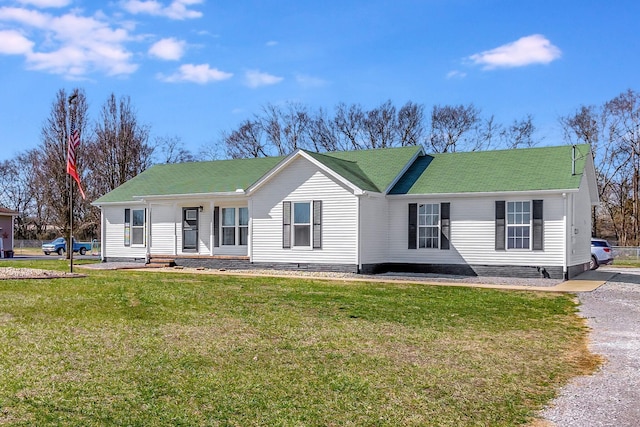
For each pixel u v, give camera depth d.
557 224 20.69
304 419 6.08
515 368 8.22
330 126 55.03
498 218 21.56
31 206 67.81
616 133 47.75
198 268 24.78
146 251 26.88
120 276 20.20
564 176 21.19
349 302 14.23
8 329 10.12
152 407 6.32
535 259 20.98
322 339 9.86
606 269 28.00
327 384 7.26
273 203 23.64
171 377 7.43
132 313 12.06
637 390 7.22
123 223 28.58
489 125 51.62
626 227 48.62
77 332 10.02
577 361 8.71
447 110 51.91
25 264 27.05
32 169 65.25
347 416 6.19
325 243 22.55
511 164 23.23
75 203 45.34
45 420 5.88
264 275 21.30
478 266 21.86
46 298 13.84
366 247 22.20
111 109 45.47
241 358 8.46
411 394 6.95
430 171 24.50
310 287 17.28
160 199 26.19
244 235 25.62
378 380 7.47
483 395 6.98
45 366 7.80
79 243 48.41
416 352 9.06
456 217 22.31
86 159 44.72
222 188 25.67
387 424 5.99
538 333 10.88
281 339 9.79
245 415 6.16
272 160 28.73
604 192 48.88
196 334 10.07
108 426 5.77
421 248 22.91
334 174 22.22
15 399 6.47
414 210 23.08
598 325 11.78
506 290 17.19
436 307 13.74
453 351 9.19
